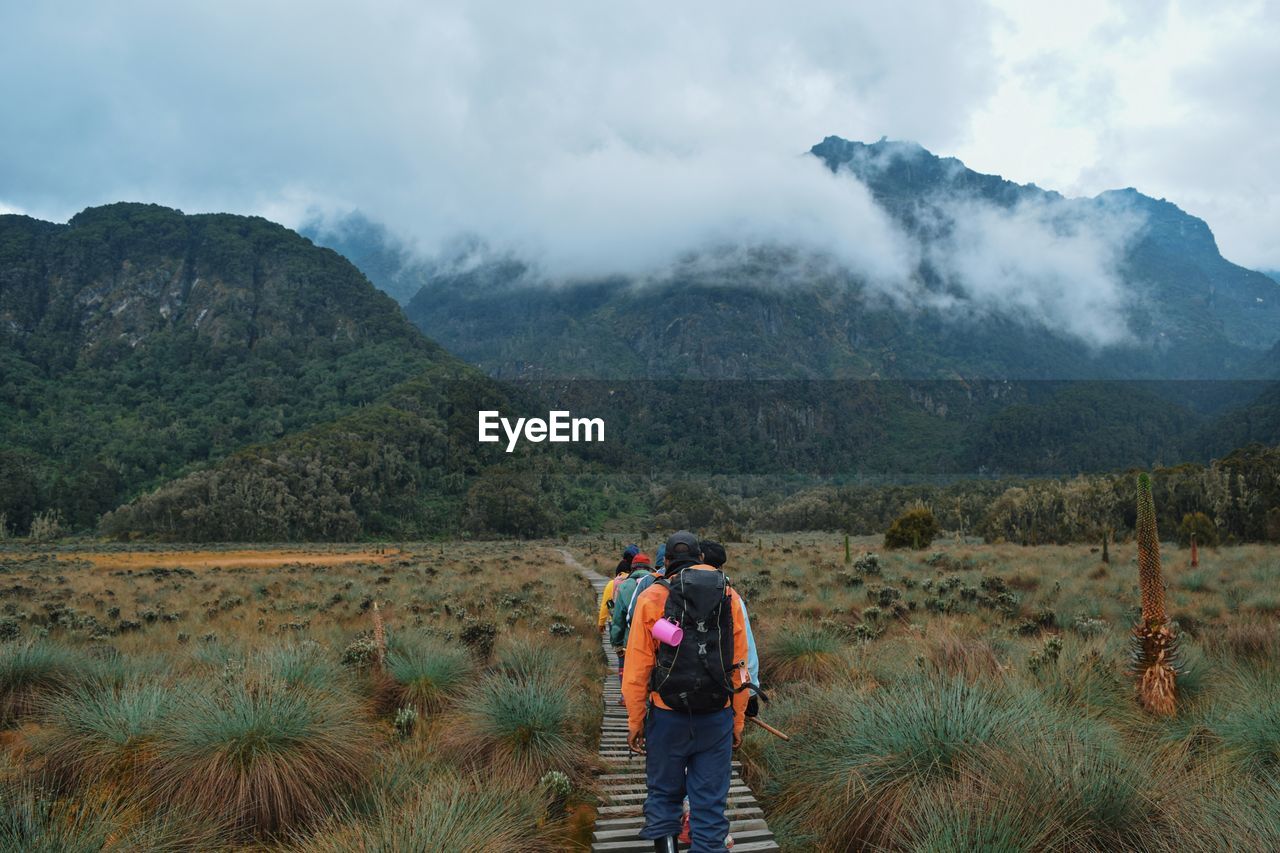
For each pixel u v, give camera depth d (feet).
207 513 411.54
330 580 111.14
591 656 41.11
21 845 12.52
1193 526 130.72
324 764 18.39
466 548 314.55
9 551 293.43
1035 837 12.04
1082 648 27.68
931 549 136.15
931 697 17.11
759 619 46.91
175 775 17.38
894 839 13.69
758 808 17.58
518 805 16.96
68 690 25.88
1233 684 23.02
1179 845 11.70
